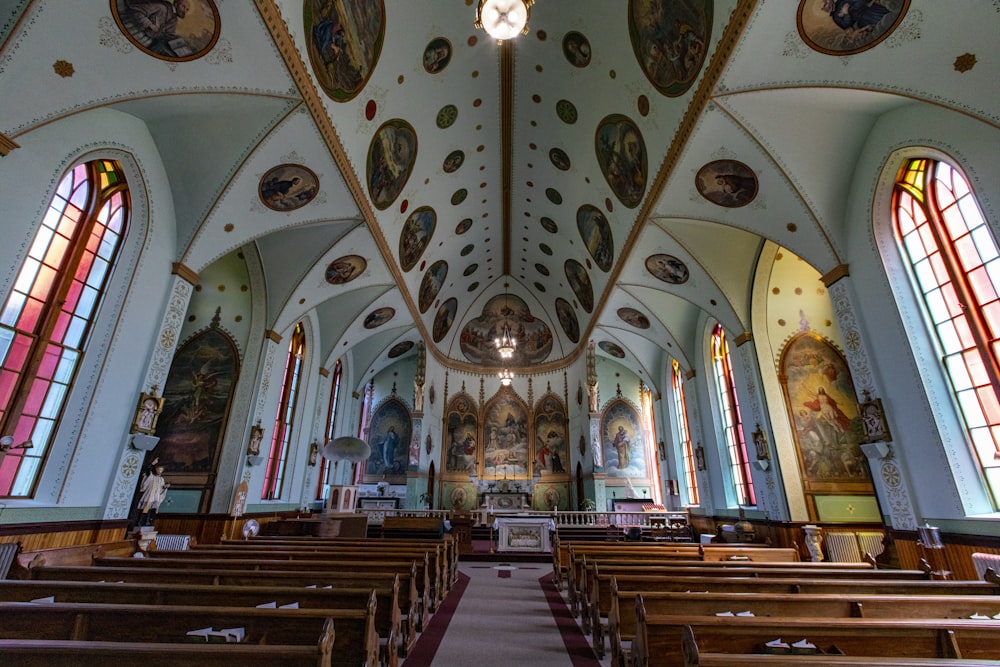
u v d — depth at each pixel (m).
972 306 7.95
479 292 28.88
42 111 6.53
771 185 9.95
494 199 20.03
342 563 6.75
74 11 6.08
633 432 26.91
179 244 9.85
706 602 4.70
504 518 16.94
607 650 6.13
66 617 3.78
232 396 13.90
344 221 12.67
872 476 9.43
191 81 7.62
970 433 8.02
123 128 8.32
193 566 6.52
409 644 5.85
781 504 12.52
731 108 8.91
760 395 13.32
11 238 6.59
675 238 13.24
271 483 15.39
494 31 6.84
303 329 17.50
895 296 8.88
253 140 9.26
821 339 13.66
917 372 8.46
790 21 7.30
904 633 3.61
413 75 11.66
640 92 10.88
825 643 3.58
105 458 8.48
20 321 7.31
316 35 8.42
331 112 9.82
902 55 7.09
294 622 3.80
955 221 8.21
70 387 8.09
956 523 7.78
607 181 14.35
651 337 19.28
